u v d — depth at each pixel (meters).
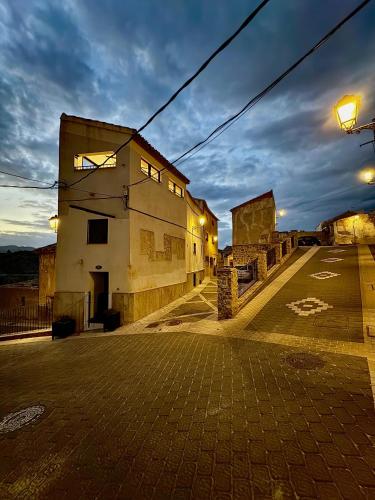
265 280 13.79
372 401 3.79
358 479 2.49
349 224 29.64
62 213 12.28
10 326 13.58
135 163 12.13
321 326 7.41
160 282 14.25
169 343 7.75
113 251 11.62
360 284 11.22
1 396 5.37
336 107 5.55
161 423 3.73
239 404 4.01
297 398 4.02
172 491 2.53
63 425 3.92
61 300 11.98
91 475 2.84
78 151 12.31
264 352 6.08
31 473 2.95
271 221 25.56
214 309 12.75
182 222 18.11
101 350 8.05
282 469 2.68
